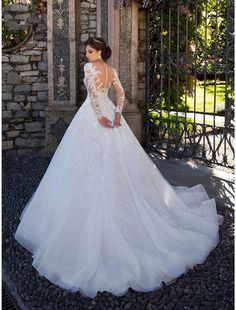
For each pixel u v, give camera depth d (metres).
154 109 6.51
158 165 5.78
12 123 6.41
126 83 6.25
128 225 2.91
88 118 3.12
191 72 6.46
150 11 6.20
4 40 6.21
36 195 3.30
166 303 2.53
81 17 6.15
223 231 3.54
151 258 2.82
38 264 2.82
